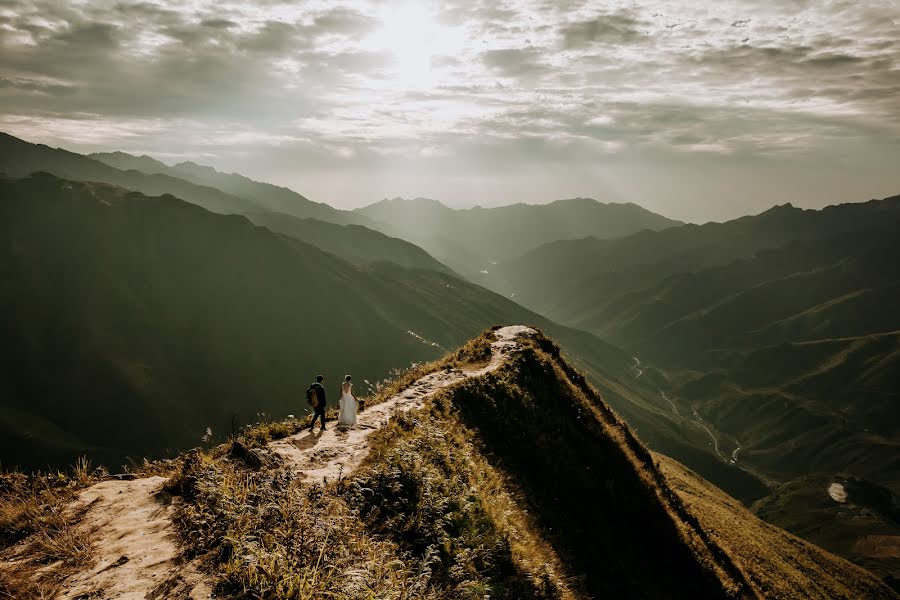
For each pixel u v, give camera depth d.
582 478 21.14
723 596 19.41
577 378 34.12
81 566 7.77
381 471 13.43
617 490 22.03
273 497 10.08
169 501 10.14
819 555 55.06
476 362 29.50
